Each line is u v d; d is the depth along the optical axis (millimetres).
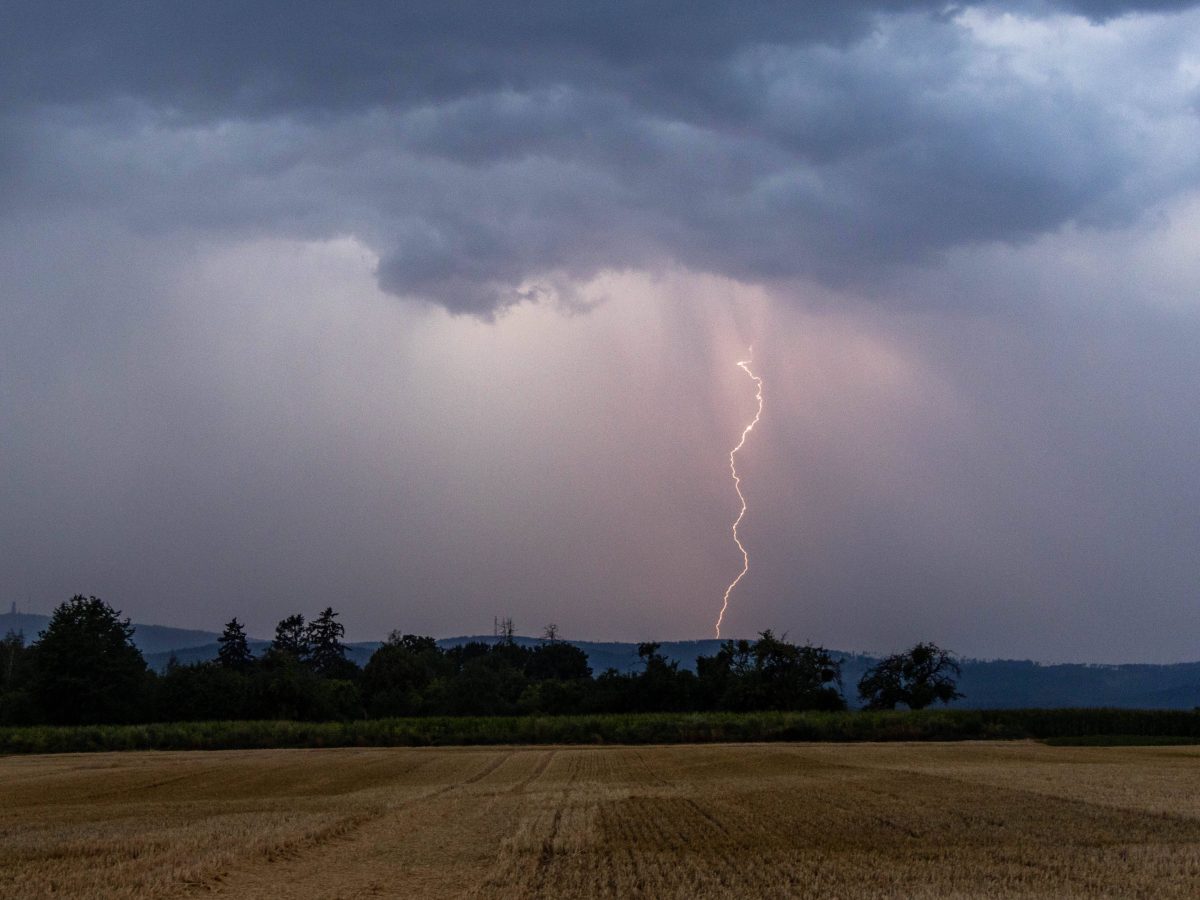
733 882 19156
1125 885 18625
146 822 28969
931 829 25906
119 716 92438
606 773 46812
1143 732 78625
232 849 23281
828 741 75938
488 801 34344
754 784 38969
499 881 19812
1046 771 44094
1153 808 29688
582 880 19734
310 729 77000
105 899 18266
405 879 20328
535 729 77062
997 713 79938
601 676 109688
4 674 113750
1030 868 20344
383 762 56594
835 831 25766
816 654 105875
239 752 69562
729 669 108250
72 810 33500
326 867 21734
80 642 92375
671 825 27250
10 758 66062
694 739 76625
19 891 18859
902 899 17359
